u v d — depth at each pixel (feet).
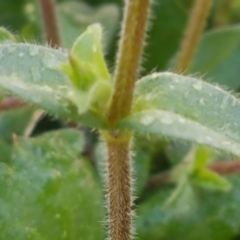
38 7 0.34
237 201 0.31
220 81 0.35
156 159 0.33
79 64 0.18
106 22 0.35
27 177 0.26
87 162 0.28
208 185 0.29
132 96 0.19
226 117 0.19
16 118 0.32
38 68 0.19
